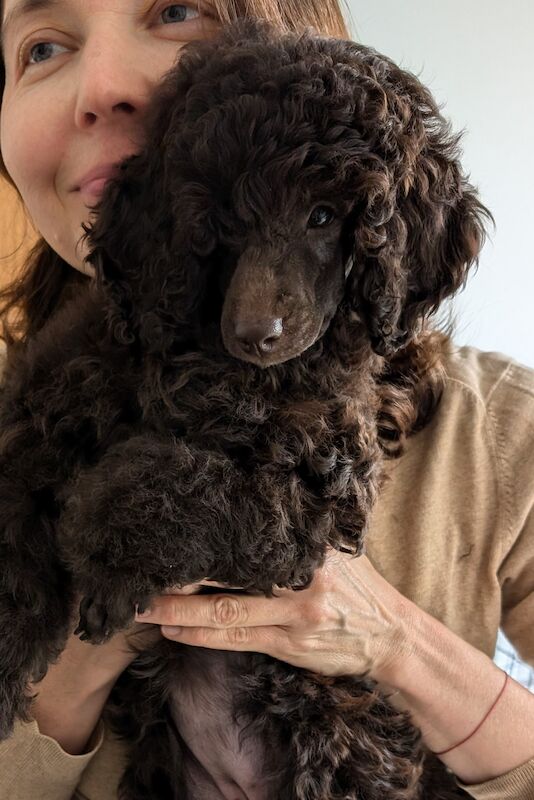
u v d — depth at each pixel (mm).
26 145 1480
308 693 1253
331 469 1081
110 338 1168
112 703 1398
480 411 1495
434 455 1460
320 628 1204
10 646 1142
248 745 1270
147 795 1349
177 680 1279
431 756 1417
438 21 2373
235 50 1053
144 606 1017
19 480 1180
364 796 1244
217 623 1137
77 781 1417
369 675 1320
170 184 1038
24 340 1554
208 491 1008
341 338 1132
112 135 1370
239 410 1065
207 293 1083
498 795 1351
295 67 996
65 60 1476
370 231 1023
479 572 1459
